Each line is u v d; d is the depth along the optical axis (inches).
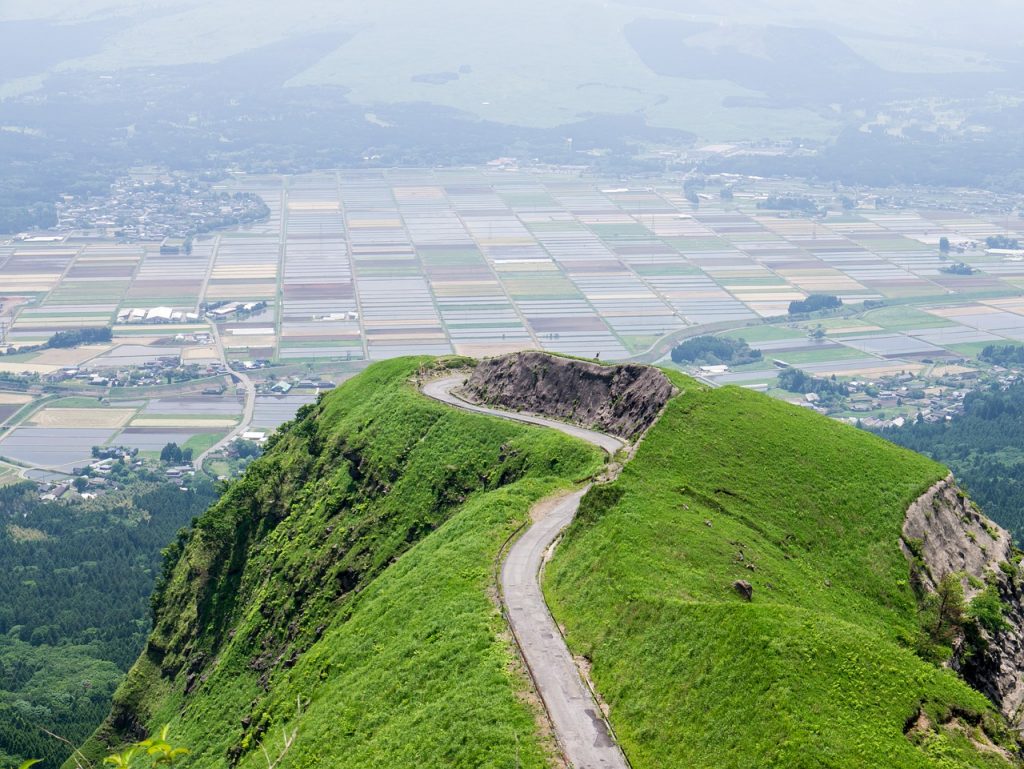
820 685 3016.7
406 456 6353.3
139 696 6624.0
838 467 5059.1
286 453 7524.6
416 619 4227.4
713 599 3715.6
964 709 3065.9
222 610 6609.3
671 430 5098.4
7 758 6525.6
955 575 4685.0
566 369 6584.6
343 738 3740.2
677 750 3014.3
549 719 3243.1
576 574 4074.8
